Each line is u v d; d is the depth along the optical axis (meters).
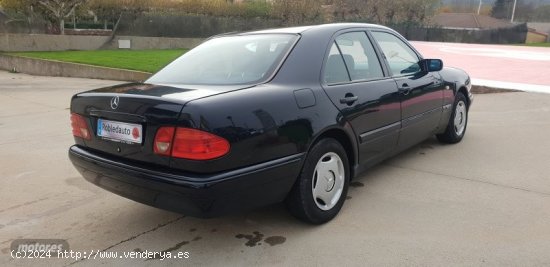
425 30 36.12
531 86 10.23
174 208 2.86
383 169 4.79
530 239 3.19
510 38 39.25
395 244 3.16
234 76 3.33
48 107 9.45
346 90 3.58
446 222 3.48
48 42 22.88
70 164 5.23
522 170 4.69
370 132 3.82
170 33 26.23
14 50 21.98
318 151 3.30
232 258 3.05
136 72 14.38
